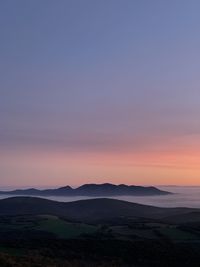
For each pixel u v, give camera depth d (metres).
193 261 69.38
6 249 68.50
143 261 68.69
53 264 54.81
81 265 59.62
